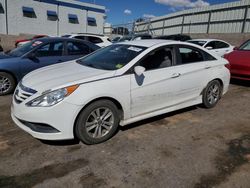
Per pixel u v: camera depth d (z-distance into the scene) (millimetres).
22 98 3254
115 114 3441
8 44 23781
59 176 2643
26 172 2697
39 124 3074
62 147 3244
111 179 2613
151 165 2883
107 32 35688
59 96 2998
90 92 3123
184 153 3166
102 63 3865
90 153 3119
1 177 2598
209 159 3035
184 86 4207
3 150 3135
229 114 4664
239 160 3023
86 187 2480
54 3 29766
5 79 5547
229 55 7246
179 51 4223
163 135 3680
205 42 10469
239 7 20375
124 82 3424
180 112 4695
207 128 3980
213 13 23219
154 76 3744
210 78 4668
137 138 3561
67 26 31547
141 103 3674
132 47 4035
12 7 26547
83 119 3154
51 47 6066
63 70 3730
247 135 3746
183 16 27328
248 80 6969
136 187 2496
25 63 5652
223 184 2564
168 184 2547
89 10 33062
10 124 3932
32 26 28469
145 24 35469
